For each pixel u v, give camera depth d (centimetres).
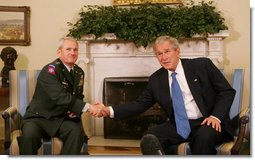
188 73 236
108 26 359
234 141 226
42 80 240
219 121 221
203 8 360
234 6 383
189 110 234
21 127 239
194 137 217
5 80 369
